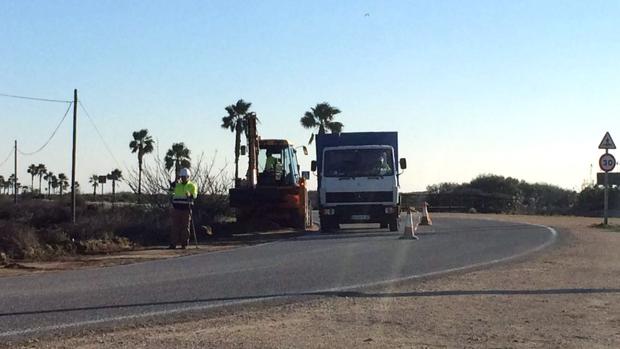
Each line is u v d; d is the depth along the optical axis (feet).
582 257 53.93
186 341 26.68
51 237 68.23
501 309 32.94
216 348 25.58
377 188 86.33
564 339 26.99
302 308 33.55
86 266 53.26
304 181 97.19
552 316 31.27
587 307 33.37
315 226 106.42
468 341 26.66
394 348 25.58
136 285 41.19
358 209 86.53
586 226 95.55
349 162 87.61
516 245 64.44
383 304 34.35
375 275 44.65
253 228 93.15
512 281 41.45
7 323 29.96
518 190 232.53
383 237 76.79
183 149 185.68
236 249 65.46
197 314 32.14
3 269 51.98
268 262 52.70
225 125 193.36
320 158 91.25
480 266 48.70
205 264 52.26
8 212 131.54
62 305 34.35
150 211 95.96
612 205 188.55
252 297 36.65
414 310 32.76
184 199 68.95
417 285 40.29
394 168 87.66
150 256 60.59
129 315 31.81
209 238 83.92
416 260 52.80
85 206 139.95
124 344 26.22
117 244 71.15
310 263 51.57
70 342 26.63
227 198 101.65
